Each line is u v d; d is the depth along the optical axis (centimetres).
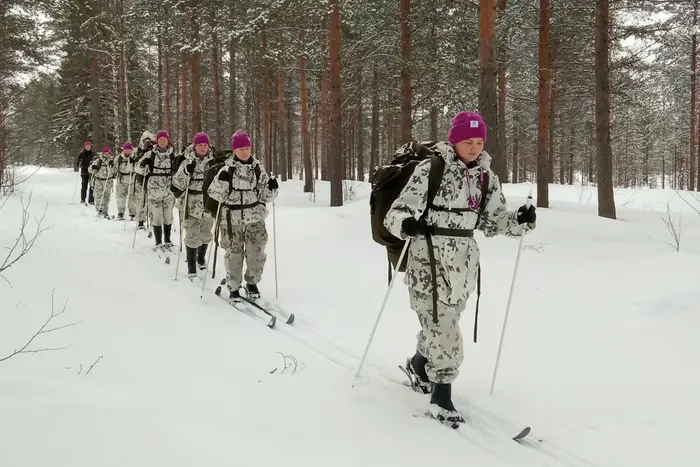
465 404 356
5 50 1548
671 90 2831
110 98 3125
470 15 1585
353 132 3628
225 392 337
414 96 1883
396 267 348
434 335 333
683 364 401
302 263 816
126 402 291
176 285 669
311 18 1648
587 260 746
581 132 3266
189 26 1920
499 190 343
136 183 1064
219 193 590
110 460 222
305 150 2289
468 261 333
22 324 412
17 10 1573
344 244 931
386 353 453
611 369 405
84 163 1595
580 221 1118
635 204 2203
